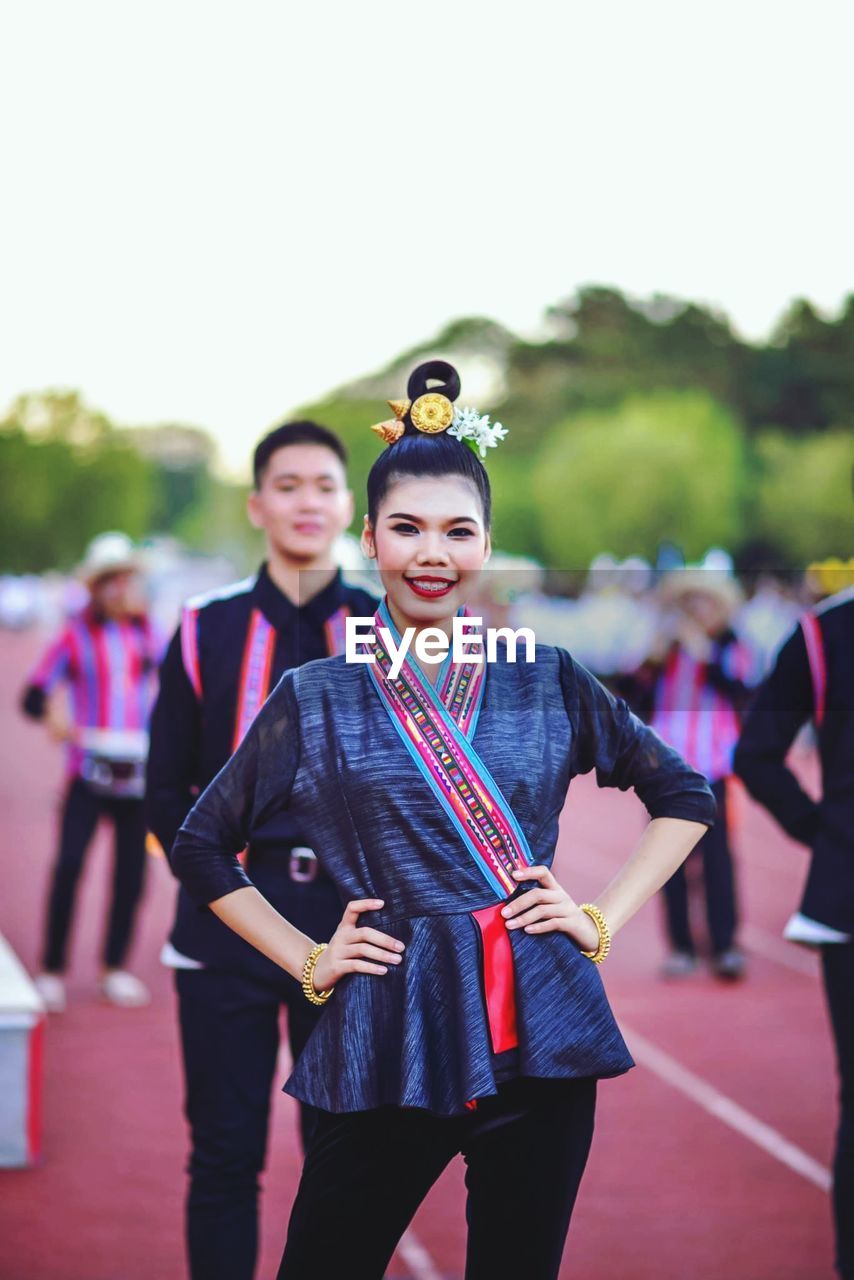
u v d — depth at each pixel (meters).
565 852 14.93
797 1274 5.02
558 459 77.69
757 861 14.52
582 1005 2.80
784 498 74.62
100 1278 4.92
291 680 2.95
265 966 4.01
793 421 85.94
